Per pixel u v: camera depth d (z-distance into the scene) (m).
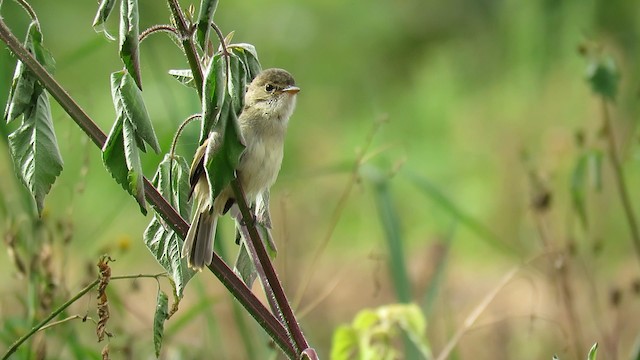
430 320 10.57
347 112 21.89
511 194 17.55
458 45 23.47
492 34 23.34
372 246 16.73
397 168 9.52
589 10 21.23
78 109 5.30
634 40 20.38
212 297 9.46
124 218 15.23
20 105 5.43
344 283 14.13
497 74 22.44
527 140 19.41
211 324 9.41
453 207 10.40
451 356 9.22
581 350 9.36
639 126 15.39
